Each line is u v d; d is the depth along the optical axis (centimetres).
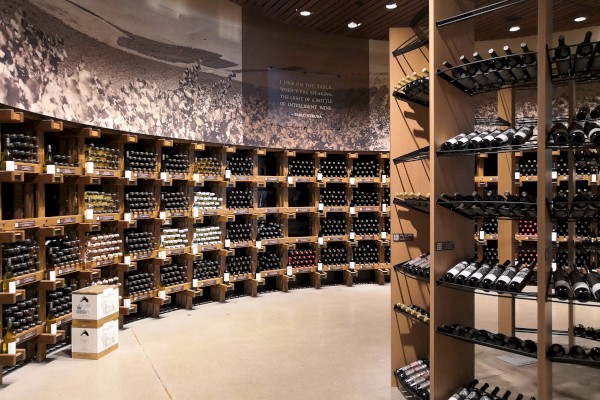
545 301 262
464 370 342
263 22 817
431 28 327
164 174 671
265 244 843
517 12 754
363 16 802
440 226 330
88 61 571
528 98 876
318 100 881
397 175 428
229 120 778
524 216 319
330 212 970
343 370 459
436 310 328
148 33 659
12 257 455
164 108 684
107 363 484
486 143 304
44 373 457
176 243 720
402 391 407
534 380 437
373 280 975
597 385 425
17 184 491
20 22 470
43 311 490
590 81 322
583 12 750
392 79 421
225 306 749
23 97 473
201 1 732
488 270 318
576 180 859
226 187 843
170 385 425
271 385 423
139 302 712
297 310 717
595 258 815
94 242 572
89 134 537
